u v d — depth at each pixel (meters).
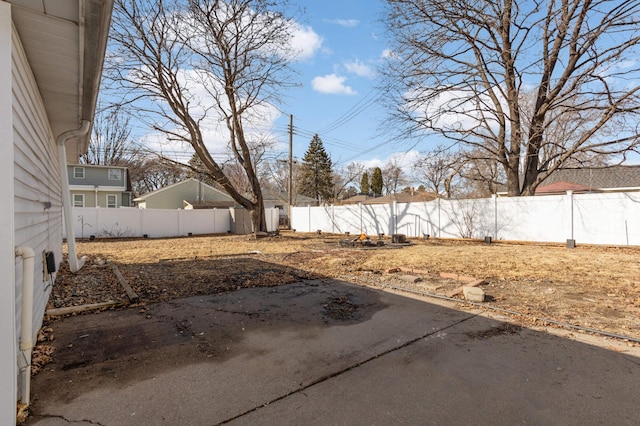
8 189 2.15
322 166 47.75
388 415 2.19
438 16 12.97
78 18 2.52
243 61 14.63
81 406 2.29
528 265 7.59
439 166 15.60
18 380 2.32
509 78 13.47
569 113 14.74
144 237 19.03
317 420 2.14
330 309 4.61
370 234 18.89
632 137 11.20
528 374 2.72
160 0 12.10
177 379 2.68
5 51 2.22
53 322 4.03
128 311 4.50
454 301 4.94
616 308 4.41
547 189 19.06
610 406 2.27
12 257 2.12
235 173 35.16
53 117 5.24
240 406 2.30
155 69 13.00
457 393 2.45
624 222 10.30
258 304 4.85
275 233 18.31
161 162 15.17
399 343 3.40
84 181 26.03
